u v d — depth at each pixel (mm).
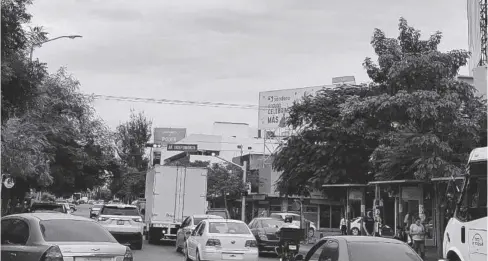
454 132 18984
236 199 53688
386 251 8617
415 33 21922
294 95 52062
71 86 29266
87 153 33719
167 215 25984
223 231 16219
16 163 20047
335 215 42688
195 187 26453
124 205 23516
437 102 18500
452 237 12273
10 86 12453
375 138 26406
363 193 23000
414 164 18984
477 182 11500
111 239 10086
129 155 67625
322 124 29781
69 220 10086
